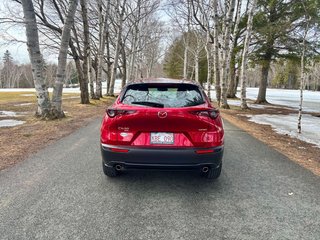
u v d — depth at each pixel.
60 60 10.87
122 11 24.98
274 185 4.39
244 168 5.26
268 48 21.64
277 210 3.53
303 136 9.16
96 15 24.86
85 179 4.50
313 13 13.95
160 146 3.79
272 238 2.89
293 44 18.98
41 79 10.84
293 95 48.22
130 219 3.22
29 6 9.87
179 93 4.20
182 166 3.84
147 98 4.10
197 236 2.89
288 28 18.39
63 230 2.96
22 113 12.91
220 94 19.25
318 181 4.63
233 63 26.20
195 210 3.48
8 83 107.50
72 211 3.38
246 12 22.02
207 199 3.81
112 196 3.85
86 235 2.87
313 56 19.19
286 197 3.93
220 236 2.90
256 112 17.31
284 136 9.06
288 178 4.75
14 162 5.34
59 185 4.21
